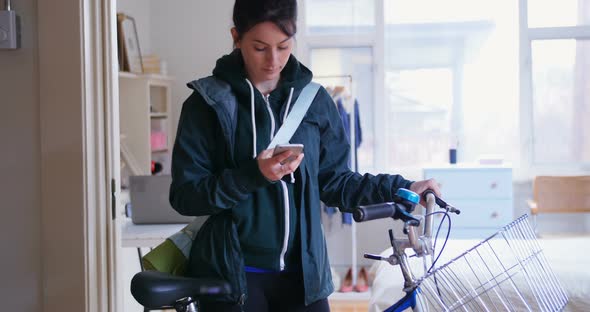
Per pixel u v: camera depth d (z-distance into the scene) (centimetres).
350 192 193
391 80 606
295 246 180
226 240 176
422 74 604
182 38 607
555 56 584
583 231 575
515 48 588
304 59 604
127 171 517
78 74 193
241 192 168
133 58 530
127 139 518
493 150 598
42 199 195
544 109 588
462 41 597
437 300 168
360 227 600
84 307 196
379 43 598
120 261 209
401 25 602
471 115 599
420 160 607
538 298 215
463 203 541
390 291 306
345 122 559
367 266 602
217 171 181
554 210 557
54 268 196
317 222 183
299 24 602
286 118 182
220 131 178
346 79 603
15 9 194
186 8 606
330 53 605
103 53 200
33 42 194
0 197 197
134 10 578
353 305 514
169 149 577
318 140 190
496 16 591
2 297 198
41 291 197
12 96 195
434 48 600
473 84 598
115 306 205
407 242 154
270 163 164
